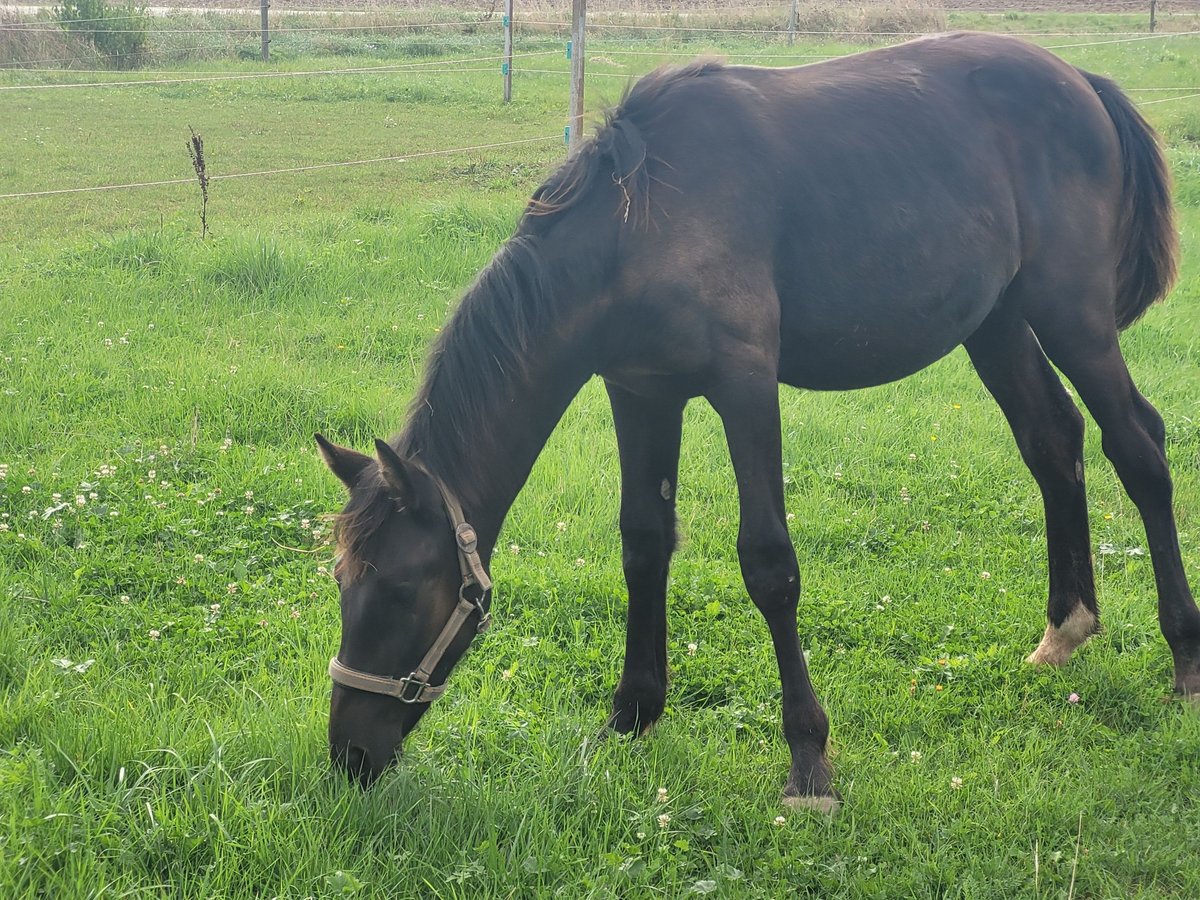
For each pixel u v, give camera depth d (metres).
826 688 3.99
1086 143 4.04
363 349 7.53
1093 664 4.20
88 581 4.46
